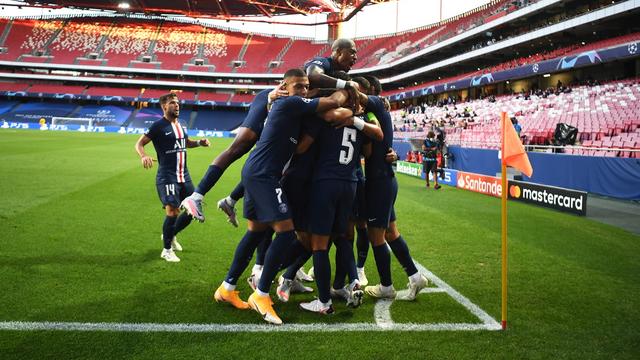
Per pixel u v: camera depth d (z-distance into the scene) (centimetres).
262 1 5138
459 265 496
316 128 351
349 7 5100
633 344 303
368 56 5628
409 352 286
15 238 548
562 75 3052
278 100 342
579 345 300
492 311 361
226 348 285
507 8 3209
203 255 513
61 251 500
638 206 938
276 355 277
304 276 447
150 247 536
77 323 314
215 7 5606
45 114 5447
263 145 341
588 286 425
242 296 390
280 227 338
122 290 385
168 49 6253
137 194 935
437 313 356
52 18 6388
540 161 1284
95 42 6147
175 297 375
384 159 380
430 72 4438
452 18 4681
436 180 1240
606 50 2103
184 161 518
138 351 277
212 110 6159
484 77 3161
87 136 3559
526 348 295
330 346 292
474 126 2416
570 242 611
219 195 1014
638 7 2036
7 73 5600
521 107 2508
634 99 1762
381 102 392
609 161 1056
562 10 2869
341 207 358
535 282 437
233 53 6341
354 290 341
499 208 910
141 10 5625
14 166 1353
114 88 5944
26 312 330
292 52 6338
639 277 455
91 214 718
